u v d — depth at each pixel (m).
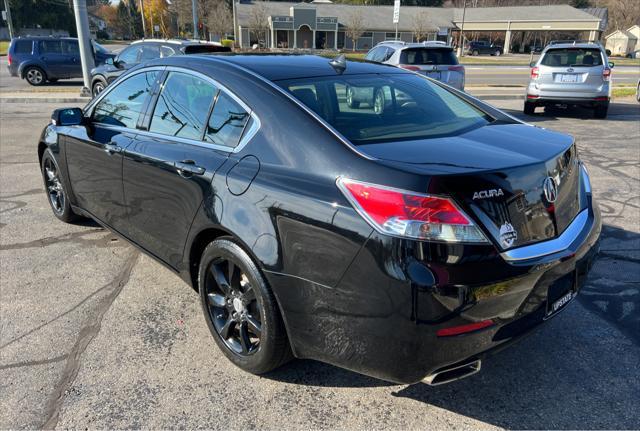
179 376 2.83
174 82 3.36
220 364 2.94
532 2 93.88
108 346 3.08
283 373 2.87
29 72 18.45
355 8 62.50
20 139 9.08
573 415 2.54
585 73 11.19
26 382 2.76
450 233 2.08
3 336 3.17
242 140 2.76
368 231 2.15
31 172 6.90
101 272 4.04
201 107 3.09
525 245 2.30
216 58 3.23
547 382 2.78
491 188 2.17
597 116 11.61
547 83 11.59
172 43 11.59
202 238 3.00
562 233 2.53
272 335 2.59
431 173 2.11
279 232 2.43
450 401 2.65
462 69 11.09
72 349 3.05
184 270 3.20
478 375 2.85
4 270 4.05
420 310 2.08
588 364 2.93
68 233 4.81
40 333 3.21
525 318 2.34
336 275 2.26
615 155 7.91
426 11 65.00
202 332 3.25
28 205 5.59
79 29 13.95
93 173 4.03
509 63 40.59
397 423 2.50
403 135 2.62
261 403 2.63
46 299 3.62
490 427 2.47
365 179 2.21
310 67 3.15
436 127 2.81
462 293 2.10
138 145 3.43
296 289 2.41
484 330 2.20
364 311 2.21
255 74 2.91
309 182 2.38
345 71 3.19
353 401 2.65
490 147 2.51
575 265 2.52
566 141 2.76
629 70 33.78
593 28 60.94
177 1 63.03
